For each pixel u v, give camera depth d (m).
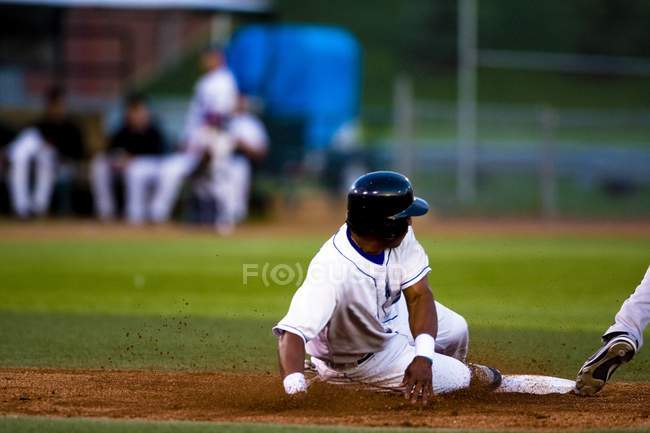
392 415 18.89
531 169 94.19
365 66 143.00
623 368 26.20
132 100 71.06
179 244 61.28
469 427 17.92
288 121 80.12
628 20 133.38
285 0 150.75
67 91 80.56
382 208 18.55
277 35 80.88
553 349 29.08
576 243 65.06
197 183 70.88
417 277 19.33
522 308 37.41
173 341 29.78
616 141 119.06
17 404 20.09
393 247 19.08
